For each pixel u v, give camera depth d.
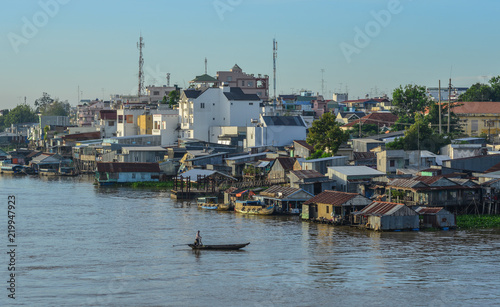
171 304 57.28
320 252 75.12
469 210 96.19
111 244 80.88
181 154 167.25
